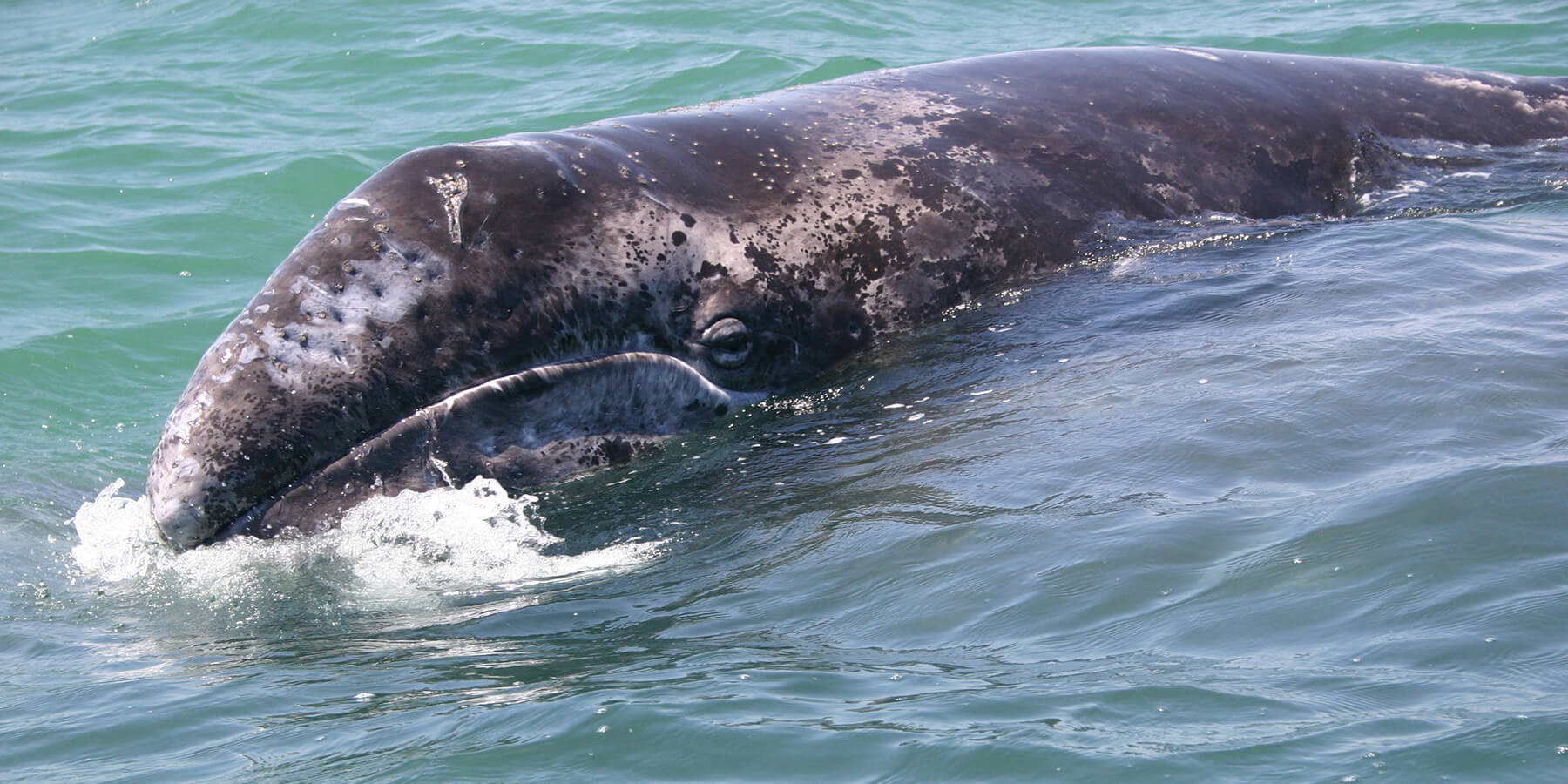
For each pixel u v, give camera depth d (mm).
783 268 32281
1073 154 36500
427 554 26922
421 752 19016
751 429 30734
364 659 22672
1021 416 27984
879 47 72000
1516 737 16156
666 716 19094
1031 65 39281
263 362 28141
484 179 30328
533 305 29609
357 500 27906
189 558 27625
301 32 81688
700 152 33250
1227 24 73312
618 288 30516
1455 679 17500
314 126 66562
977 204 34500
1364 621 19172
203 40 83000
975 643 20344
